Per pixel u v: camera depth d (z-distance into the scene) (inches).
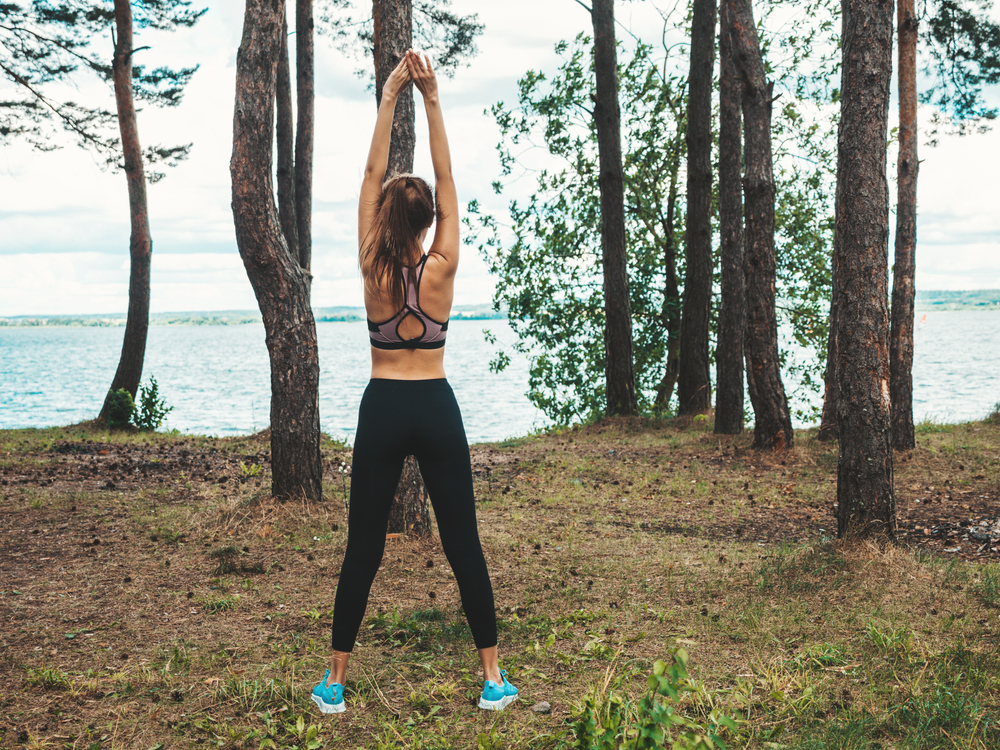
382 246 109.6
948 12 467.5
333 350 6363.2
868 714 107.8
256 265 250.2
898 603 161.3
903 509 287.7
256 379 2842.0
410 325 110.7
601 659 134.0
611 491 335.9
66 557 211.2
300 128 587.5
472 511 114.4
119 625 154.1
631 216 721.6
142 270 596.7
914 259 382.6
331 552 211.8
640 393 722.8
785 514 288.8
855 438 204.8
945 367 2605.8
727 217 466.3
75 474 360.2
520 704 115.6
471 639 144.4
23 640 145.1
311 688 121.3
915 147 380.8
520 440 528.7
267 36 246.7
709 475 367.9
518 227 717.9
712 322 716.0
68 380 2920.8
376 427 110.4
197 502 292.2
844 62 207.8
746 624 149.7
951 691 112.6
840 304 207.2
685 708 111.3
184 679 125.7
